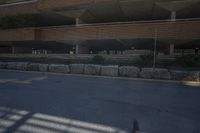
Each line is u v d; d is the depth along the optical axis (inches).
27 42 810.2
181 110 210.1
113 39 642.2
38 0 727.7
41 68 555.8
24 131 153.5
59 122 172.2
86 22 858.1
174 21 561.3
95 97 263.7
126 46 826.8
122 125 167.0
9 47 999.6
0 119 178.9
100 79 422.6
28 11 764.6
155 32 567.2
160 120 179.9
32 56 748.0
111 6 649.6
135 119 181.8
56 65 534.3
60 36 713.6
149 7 647.8
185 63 491.5
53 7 692.1
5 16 786.2
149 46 776.3
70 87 332.2
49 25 957.8
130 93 290.0
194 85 358.3
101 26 647.1
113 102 239.5
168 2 581.0
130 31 609.0
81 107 217.0
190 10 636.7
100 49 962.7
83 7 672.4
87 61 614.2
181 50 829.8
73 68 510.0
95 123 170.7
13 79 418.9
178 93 292.4
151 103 236.8
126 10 694.5
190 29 545.0
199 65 474.0
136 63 549.6
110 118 183.3
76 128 159.8
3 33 812.6
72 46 903.1
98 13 737.0
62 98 256.4
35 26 851.4
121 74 453.4
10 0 804.6
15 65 605.6
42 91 298.4
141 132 153.8
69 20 859.4
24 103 230.4
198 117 188.7
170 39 573.9
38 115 189.3
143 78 428.5
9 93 283.0
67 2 666.8
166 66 497.0
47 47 977.5
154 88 328.8
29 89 312.2
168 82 388.5
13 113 194.9
